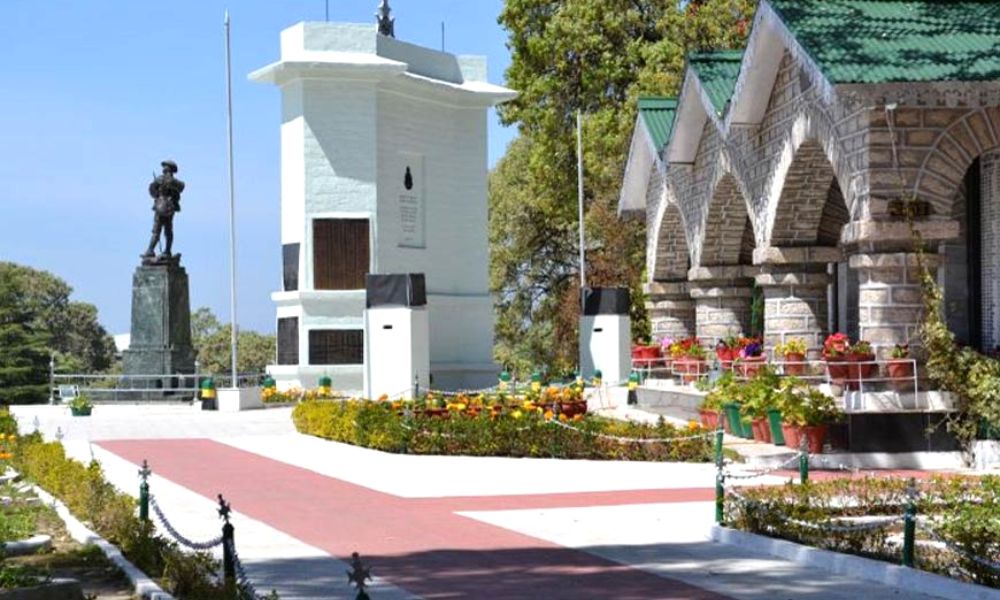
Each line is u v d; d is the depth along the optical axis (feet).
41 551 53.52
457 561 49.62
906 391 80.38
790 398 81.20
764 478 73.51
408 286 118.62
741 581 45.39
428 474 78.43
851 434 80.12
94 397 140.67
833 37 80.48
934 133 78.28
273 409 130.82
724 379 94.22
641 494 68.85
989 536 43.34
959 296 91.20
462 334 153.28
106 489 60.39
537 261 209.97
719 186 112.37
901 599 41.98
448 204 153.38
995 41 79.56
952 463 79.87
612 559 49.93
